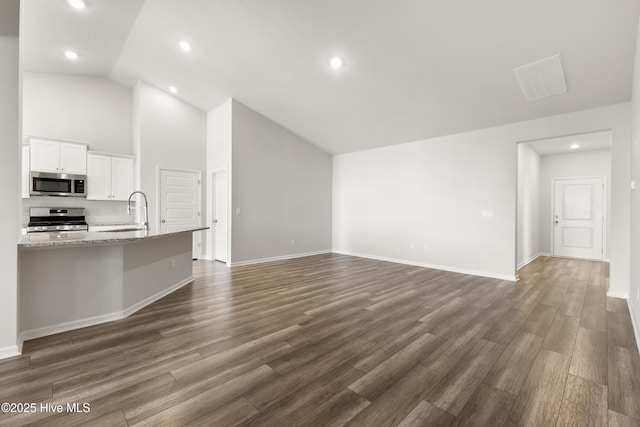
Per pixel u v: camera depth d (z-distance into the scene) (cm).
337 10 306
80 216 520
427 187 564
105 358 211
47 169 478
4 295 208
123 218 561
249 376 190
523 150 578
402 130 548
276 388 178
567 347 233
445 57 341
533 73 342
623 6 242
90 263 271
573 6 251
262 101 544
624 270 363
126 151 585
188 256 436
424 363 208
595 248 659
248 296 366
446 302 346
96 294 275
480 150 495
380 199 645
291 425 147
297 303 340
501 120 455
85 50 457
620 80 328
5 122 209
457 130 512
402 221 604
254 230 589
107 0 345
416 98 438
